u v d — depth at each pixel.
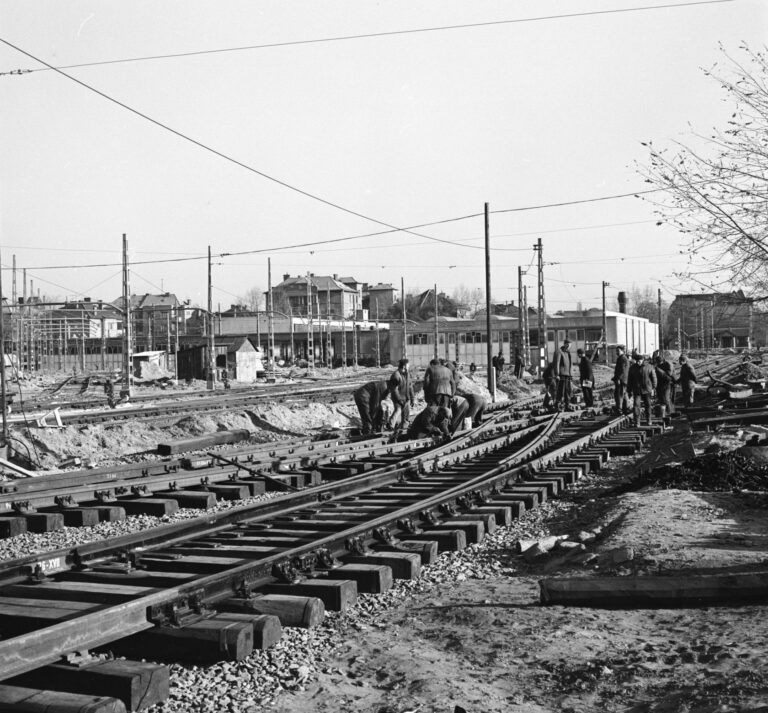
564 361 28.45
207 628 5.72
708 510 10.54
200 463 15.91
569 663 5.58
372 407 23.09
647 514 10.27
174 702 5.07
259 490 14.25
